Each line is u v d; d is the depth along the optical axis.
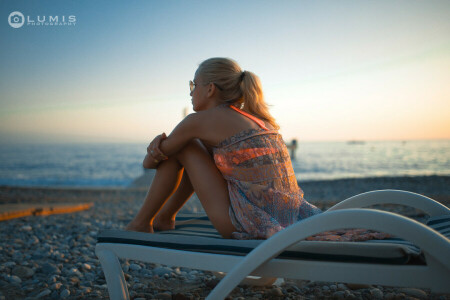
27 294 2.38
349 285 2.35
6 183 24.59
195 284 2.59
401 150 69.25
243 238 1.62
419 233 1.17
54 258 3.22
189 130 1.76
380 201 1.98
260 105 1.89
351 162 37.34
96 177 28.56
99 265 3.07
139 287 2.46
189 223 2.22
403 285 1.26
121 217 6.00
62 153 66.38
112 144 107.06
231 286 1.39
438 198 6.23
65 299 2.28
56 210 6.88
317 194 9.83
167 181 1.85
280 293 2.25
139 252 1.68
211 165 1.80
